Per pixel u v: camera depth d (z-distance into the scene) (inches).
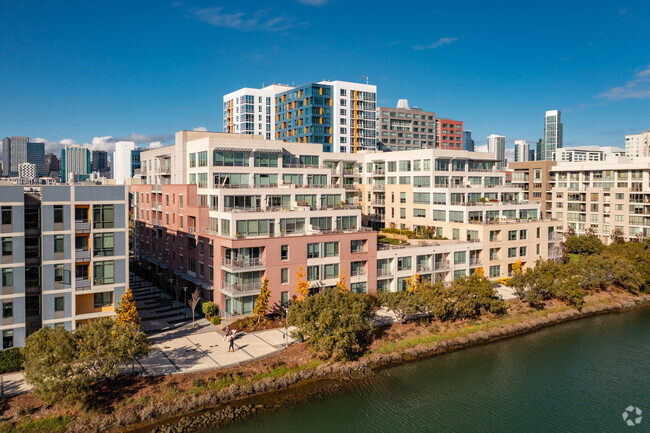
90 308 2129.7
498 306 2659.9
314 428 1697.8
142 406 1710.1
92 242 2087.8
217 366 1974.7
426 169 3774.6
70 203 2039.9
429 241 3383.4
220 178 2888.8
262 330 2399.1
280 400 1861.5
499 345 2469.2
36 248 2009.1
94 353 1649.9
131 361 1813.5
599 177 4977.9
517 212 3774.6
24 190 2140.7
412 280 2780.5
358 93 6466.5
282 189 2920.8
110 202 2119.8
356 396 1915.6
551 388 2018.9
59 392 1590.8
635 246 3735.2
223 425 1690.5
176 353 2100.1
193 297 2522.1
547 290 2906.0
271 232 2667.3
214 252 2640.3
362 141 6530.5
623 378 2112.5
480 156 3964.1
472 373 2145.7
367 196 4347.9
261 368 1993.1
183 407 1749.5
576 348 2447.1
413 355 2281.0
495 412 1824.6
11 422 1573.6
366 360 2161.7
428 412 1819.6
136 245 3993.6
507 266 3472.0
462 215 3464.6
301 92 6269.7
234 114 6875.0
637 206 4554.6
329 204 3107.8
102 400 1720.0
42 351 1646.2
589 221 4992.6
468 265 3275.1
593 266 3228.3
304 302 2183.8
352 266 2837.1
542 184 5570.9
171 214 3211.1
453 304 2556.6
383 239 3526.1
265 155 3085.6
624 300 3218.5
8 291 1916.8
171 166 3412.9
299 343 2230.6
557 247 3850.9
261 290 2425.0
